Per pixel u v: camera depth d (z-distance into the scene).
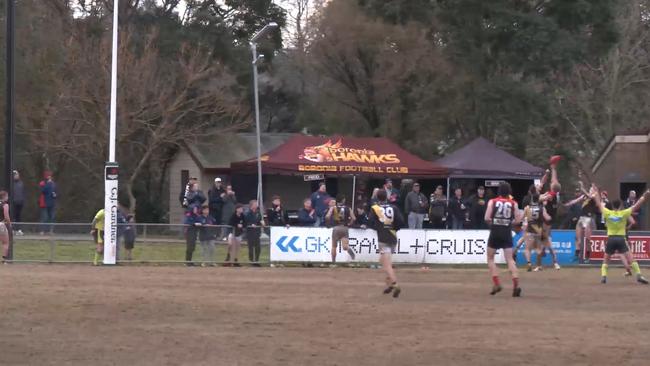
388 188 112.06
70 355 43.84
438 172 134.38
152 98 154.50
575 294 73.12
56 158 172.25
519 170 135.88
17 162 170.12
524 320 56.88
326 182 163.75
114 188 97.38
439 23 165.62
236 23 180.88
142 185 175.50
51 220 134.38
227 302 64.44
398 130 177.25
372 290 74.25
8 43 100.56
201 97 155.38
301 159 133.62
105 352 44.66
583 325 54.94
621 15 195.75
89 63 151.50
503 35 158.00
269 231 101.00
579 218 109.56
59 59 155.75
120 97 149.62
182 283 77.88
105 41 151.12
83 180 177.88
